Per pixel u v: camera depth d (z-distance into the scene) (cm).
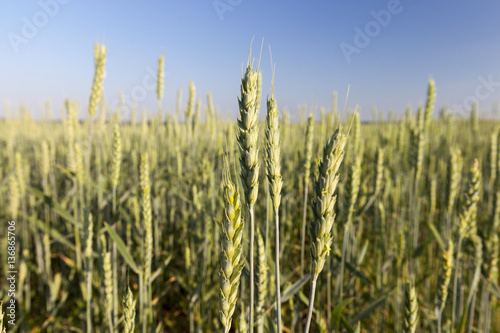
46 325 70
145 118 117
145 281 44
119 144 59
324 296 64
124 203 94
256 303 34
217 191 75
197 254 73
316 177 24
